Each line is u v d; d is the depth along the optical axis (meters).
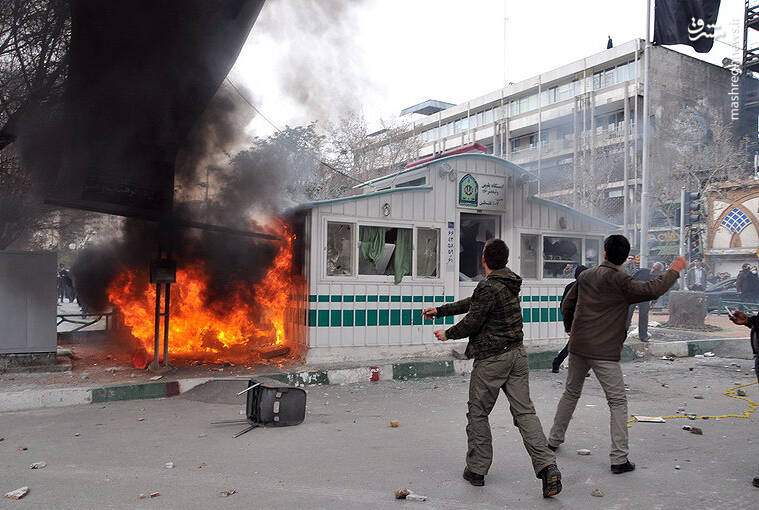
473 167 10.47
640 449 5.12
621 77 46.59
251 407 6.04
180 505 3.72
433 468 4.55
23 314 8.14
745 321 4.68
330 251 9.25
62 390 6.94
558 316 11.36
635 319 17.98
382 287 9.55
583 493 4.01
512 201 10.88
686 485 4.18
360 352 9.30
